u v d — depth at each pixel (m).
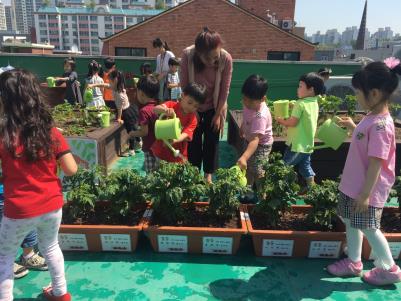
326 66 9.20
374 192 2.50
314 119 3.82
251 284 2.73
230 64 3.78
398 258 3.05
